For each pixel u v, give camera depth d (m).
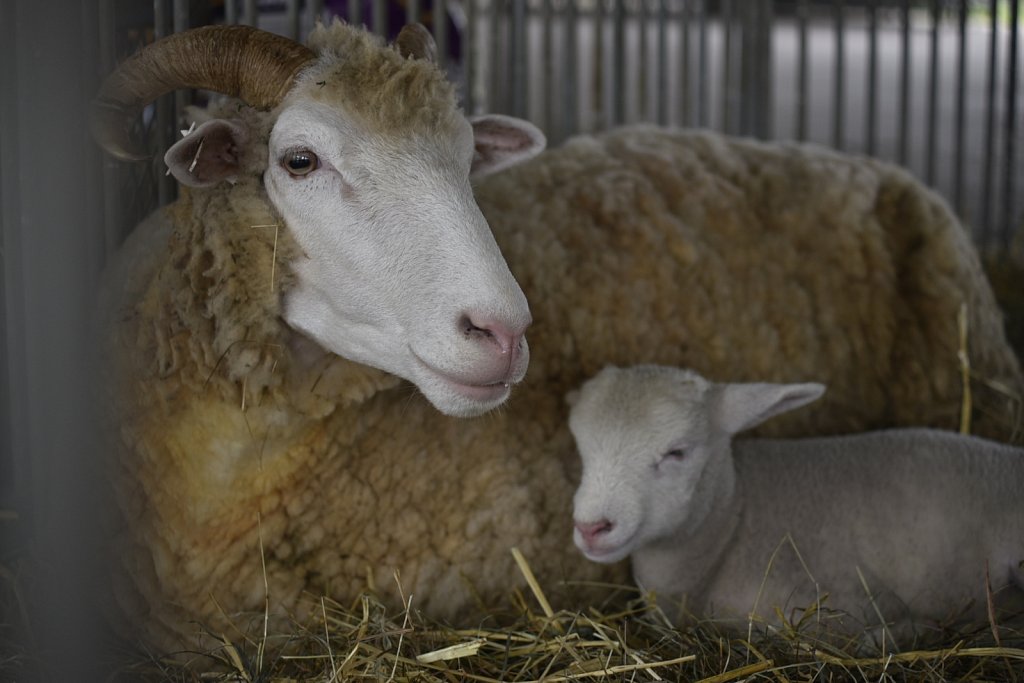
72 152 2.85
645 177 4.24
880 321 4.41
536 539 3.65
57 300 2.91
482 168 3.54
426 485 3.53
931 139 7.36
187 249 3.16
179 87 3.06
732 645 3.43
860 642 3.44
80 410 2.99
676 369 3.66
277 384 3.19
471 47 6.27
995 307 4.80
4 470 3.81
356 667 3.23
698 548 3.65
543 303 3.84
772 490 3.76
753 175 4.46
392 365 2.98
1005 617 3.56
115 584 3.41
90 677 3.07
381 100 2.88
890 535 3.66
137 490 3.36
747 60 7.61
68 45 2.80
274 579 3.40
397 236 2.83
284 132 2.90
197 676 3.25
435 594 3.53
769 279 4.26
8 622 3.36
